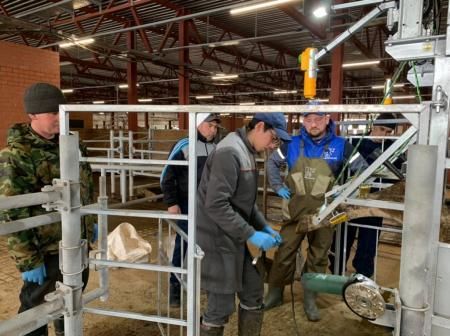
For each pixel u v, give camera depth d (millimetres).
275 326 2094
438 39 973
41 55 5445
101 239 1487
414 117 880
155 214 1186
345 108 934
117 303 2330
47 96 1357
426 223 854
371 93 15414
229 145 1395
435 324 902
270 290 2285
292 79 13227
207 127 2080
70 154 1116
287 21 7547
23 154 1347
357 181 1092
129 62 8812
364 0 1364
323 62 10352
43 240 1405
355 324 2123
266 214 4227
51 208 1094
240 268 1469
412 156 852
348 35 1313
